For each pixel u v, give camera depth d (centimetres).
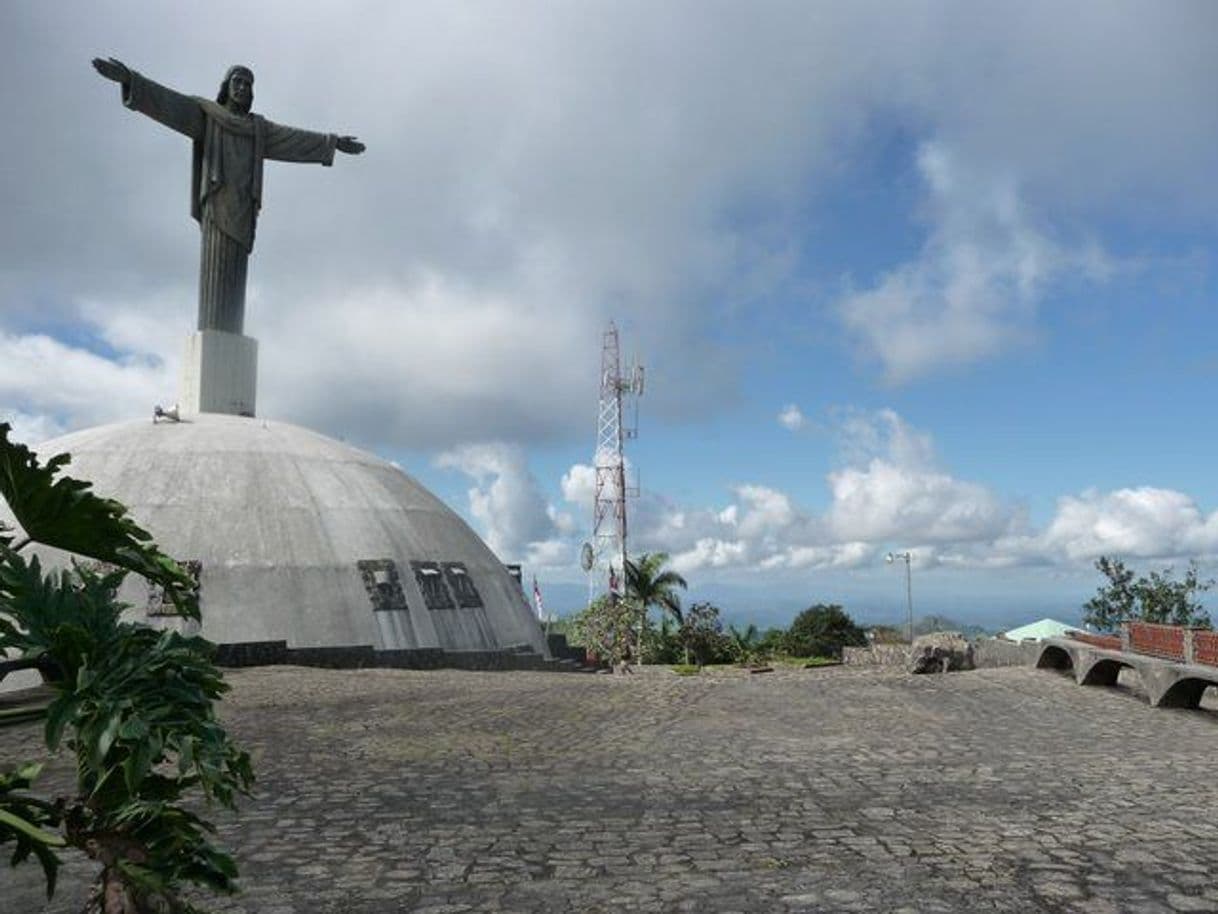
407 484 3644
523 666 3067
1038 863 768
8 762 1196
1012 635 4344
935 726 1528
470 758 1267
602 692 1983
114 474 2995
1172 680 1688
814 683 2131
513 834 883
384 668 2648
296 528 2991
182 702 354
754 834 874
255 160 3619
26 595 352
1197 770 1163
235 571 2797
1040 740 1394
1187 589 3959
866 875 743
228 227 3603
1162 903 670
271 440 3362
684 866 778
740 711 1702
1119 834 856
